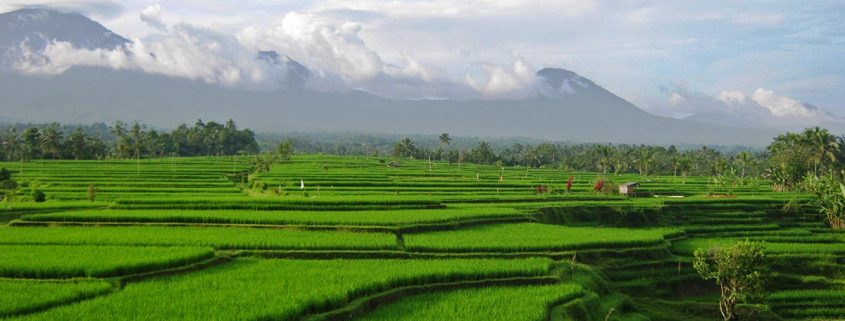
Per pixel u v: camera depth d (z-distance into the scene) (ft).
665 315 162.20
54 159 545.44
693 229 257.75
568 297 136.77
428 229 202.69
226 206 232.12
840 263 206.69
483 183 368.68
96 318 102.94
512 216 233.14
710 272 163.22
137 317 103.91
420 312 121.49
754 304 170.81
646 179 493.77
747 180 485.15
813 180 320.70
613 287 168.66
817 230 271.90
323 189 326.65
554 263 163.32
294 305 112.47
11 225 192.95
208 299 115.34
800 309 176.86
